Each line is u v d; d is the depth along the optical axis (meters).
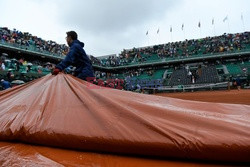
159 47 41.16
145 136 1.55
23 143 1.93
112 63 39.22
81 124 1.81
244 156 1.32
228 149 1.34
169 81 29.88
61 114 2.01
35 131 1.87
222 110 2.28
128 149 1.53
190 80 28.16
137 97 2.43
